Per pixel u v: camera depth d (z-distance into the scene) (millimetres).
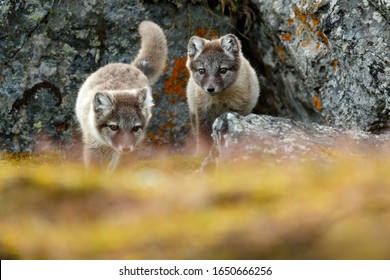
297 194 5375
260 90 16797
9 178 6461
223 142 9586
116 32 15977
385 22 12516
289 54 14688
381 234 4055
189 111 15891
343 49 12953
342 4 12930
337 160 8828
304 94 14641
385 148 9695
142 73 14555
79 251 4934
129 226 5277
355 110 13102
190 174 11672
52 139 15672
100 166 13273
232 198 5602
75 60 15773
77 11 15633
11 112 15469
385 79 12484
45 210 5949
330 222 4340
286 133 9500
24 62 15453
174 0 16188
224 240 4523
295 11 14055
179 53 16422
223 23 16578
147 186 6977
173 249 4629
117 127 12516
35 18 15391
